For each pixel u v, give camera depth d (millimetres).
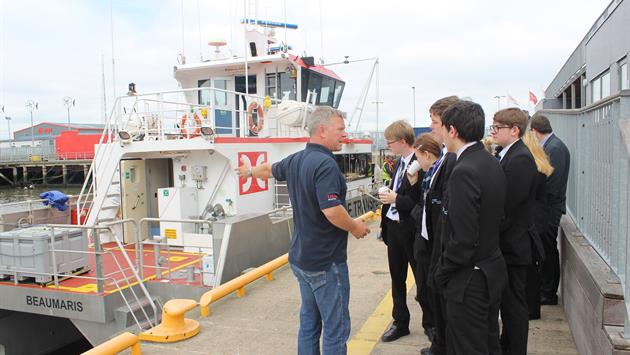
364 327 4660
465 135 2691
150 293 6516
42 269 6121
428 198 3512
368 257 7699
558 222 4504
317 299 3117
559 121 6449
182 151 8539
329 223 3039
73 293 5910
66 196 9086
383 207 4254
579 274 3662
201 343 4477
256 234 7273
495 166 2717
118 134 8070
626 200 2824
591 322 3207
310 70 11102
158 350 4336
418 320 4746
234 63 10836
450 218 2664
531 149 4199
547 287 4824
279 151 9359
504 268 2799
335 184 2943
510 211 3270
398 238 4066
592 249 3844
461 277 2715
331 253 3059
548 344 3910
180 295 6426
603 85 13312
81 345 7789
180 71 11359
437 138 3506
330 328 3105
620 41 11047
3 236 6258
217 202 8398
